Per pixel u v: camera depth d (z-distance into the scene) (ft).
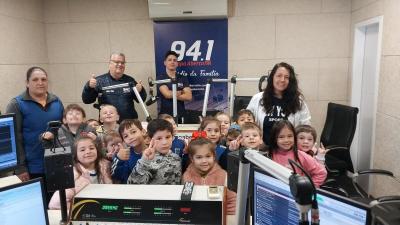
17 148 6.30
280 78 8.41
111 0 14.67
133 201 3.94
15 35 12.64
